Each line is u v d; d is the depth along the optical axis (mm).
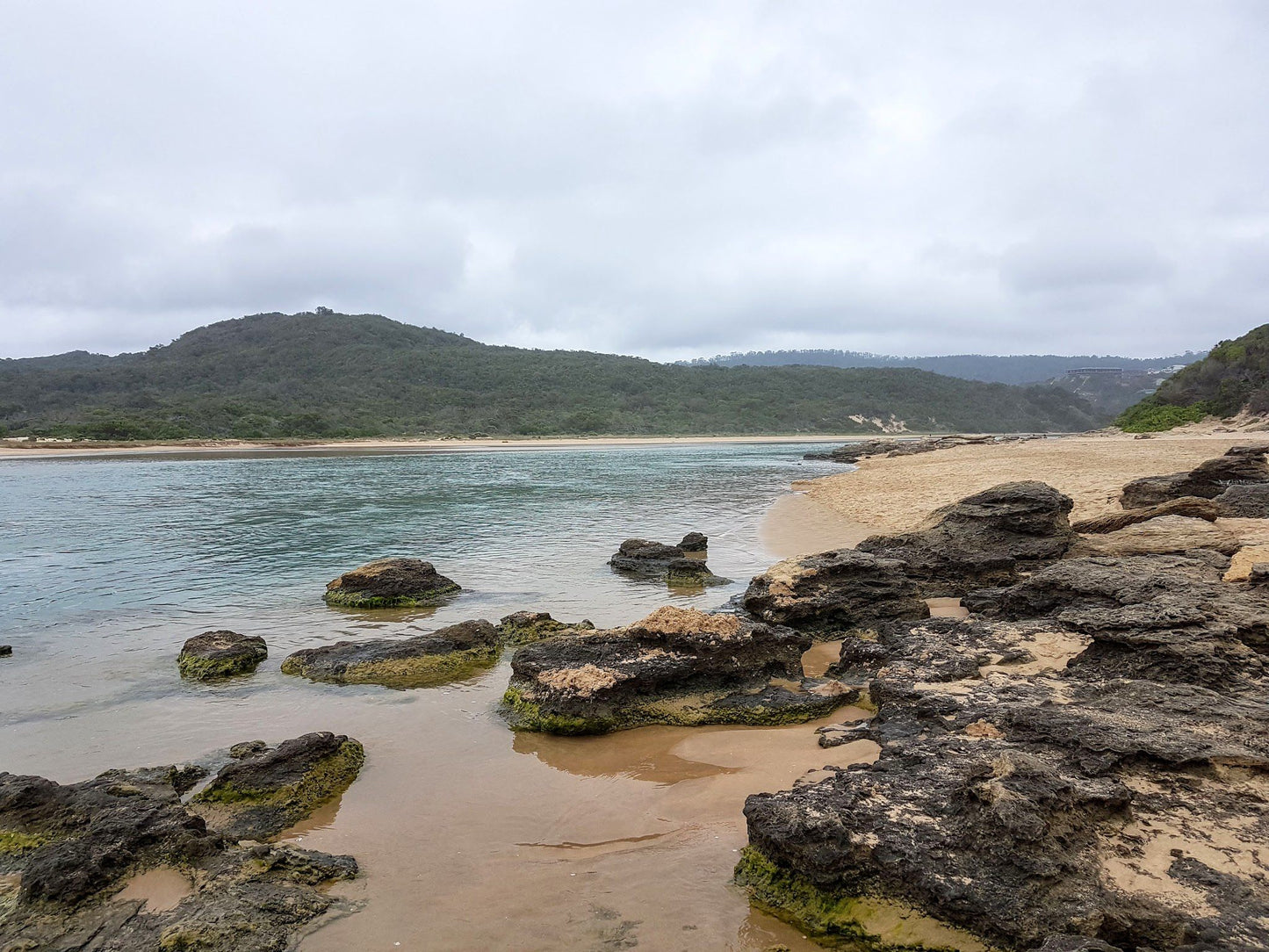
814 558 14617
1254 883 4949
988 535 16297
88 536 25828
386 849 6773
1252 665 8391
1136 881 5082
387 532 26234
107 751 9023
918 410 165750
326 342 166625
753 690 10227
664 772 8352
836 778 6660
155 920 5375
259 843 6598
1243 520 16578
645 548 19984
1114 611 9680
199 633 14195
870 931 5281
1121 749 6523
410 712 10289
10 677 11836
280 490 41688
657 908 5793
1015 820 5289
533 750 9055
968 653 10109
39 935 5191
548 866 6453
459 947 5367
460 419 125750
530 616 13773
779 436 139000
